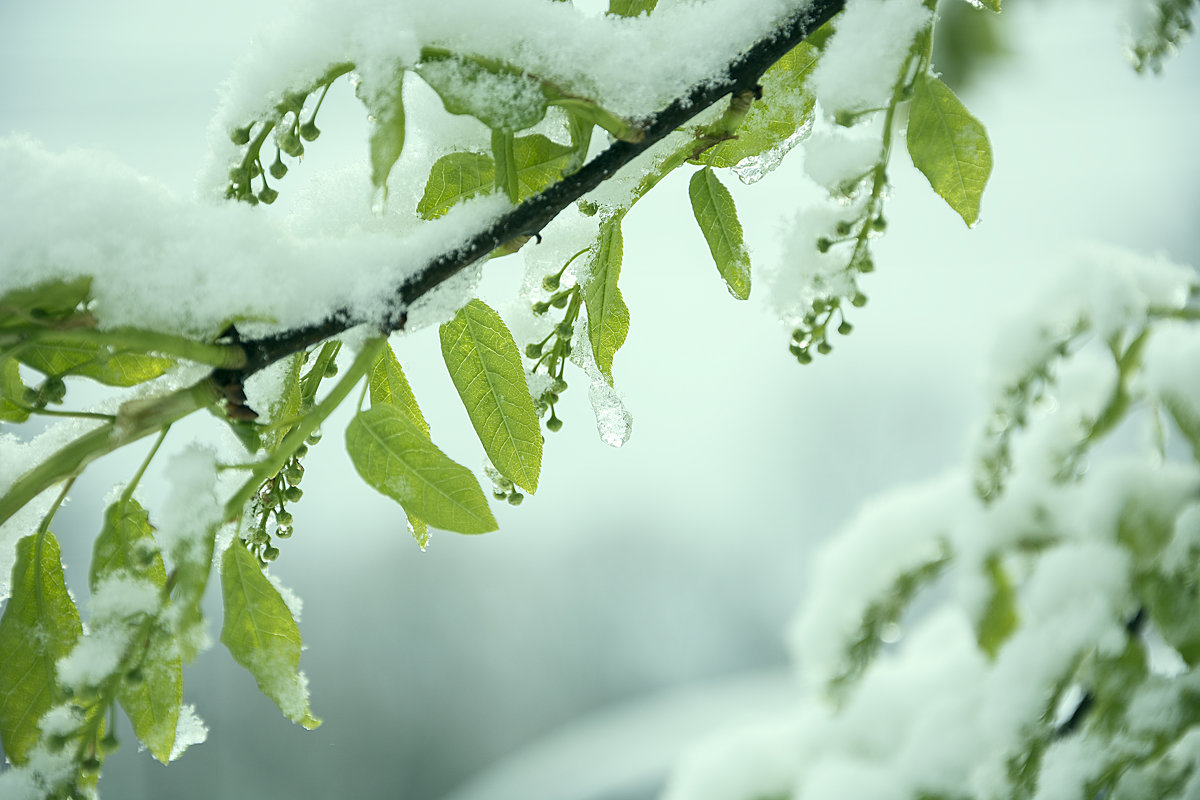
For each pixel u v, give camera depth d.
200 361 0.80
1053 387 0.98
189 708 0.82
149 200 0.81
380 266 0.82
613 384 0.87
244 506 0.82
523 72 0.83
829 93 0.85
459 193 0.85
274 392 0.84
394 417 0.82
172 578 0.80
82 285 0.79
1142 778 0.90
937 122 0.85
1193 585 0.92
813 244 0.86
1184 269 0.98
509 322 0.89
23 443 0.82
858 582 1.05
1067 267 0.98
